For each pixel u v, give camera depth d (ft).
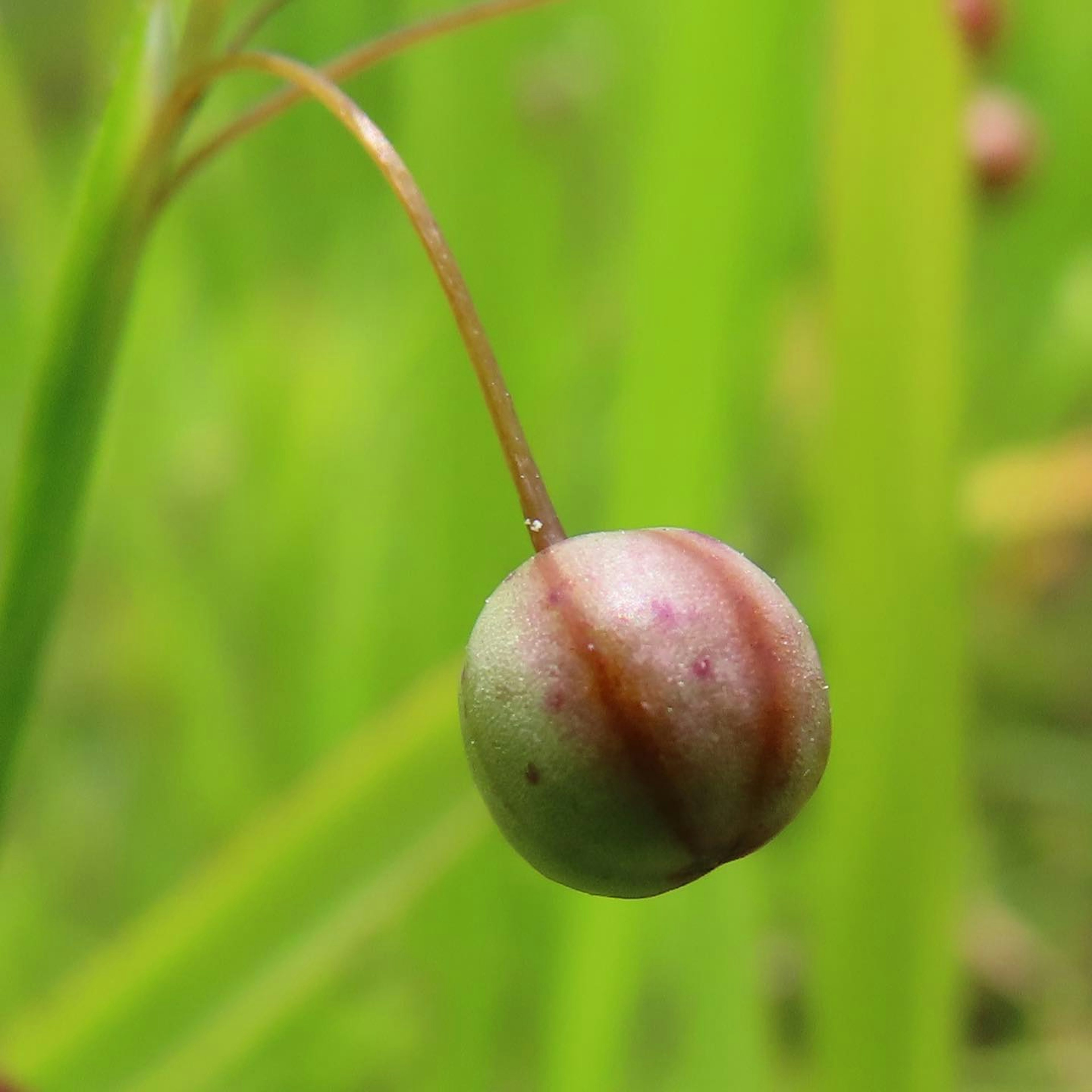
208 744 0.39
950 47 0.25
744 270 0.27
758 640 0.21
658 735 0.21
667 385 0.27
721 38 0.26
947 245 0.25
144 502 0.40
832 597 0.26
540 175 0.37
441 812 0.26
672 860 0.21
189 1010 0.25
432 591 0.36
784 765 0.21
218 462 0.44
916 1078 0.26
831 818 0.26
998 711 0.45
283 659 0.41
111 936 0.39
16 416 0.42
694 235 0.27
